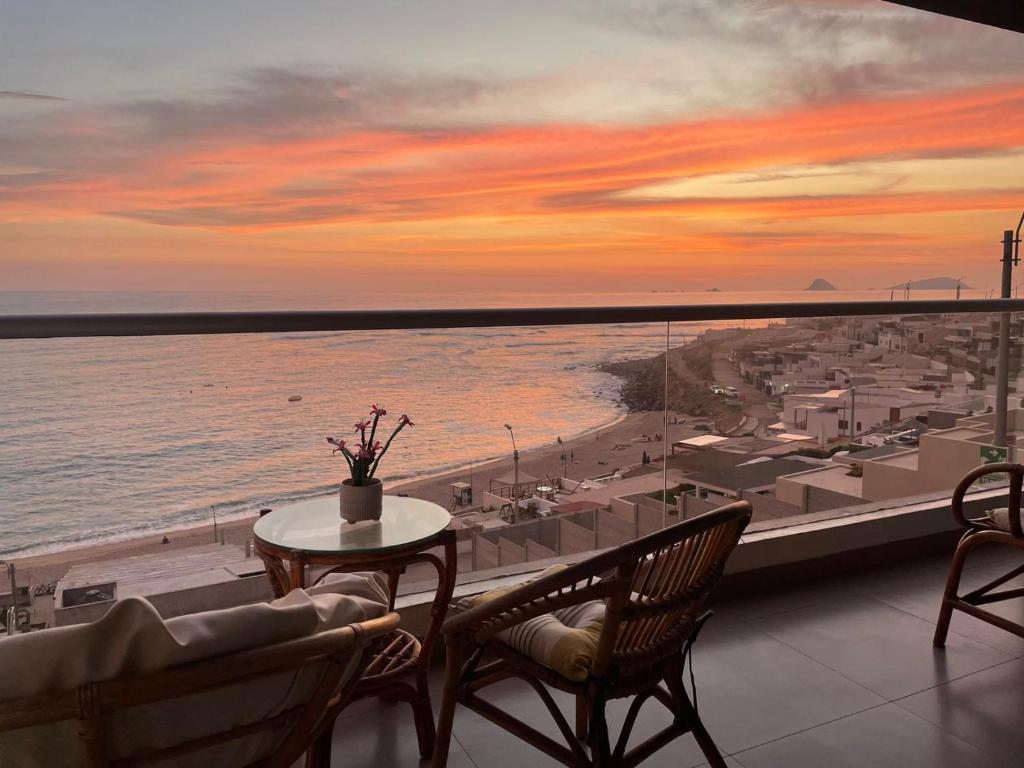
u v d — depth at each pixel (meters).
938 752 2.20
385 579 2.36
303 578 2.01
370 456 2.24
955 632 2.94
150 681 1.06
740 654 2.76
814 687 2.54
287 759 1.29
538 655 1.74
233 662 1.12
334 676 1.29
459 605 1.89
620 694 1.69
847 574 3.51
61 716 1.03
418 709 2.16
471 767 2.14
